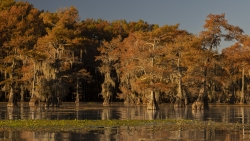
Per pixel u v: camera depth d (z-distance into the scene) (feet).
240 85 286.05
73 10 309.01
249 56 221.25
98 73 317.42
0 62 262.26
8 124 112.88
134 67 226.99
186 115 159.84
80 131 100.01
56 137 89.81
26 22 283.38
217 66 223.92
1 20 270.05
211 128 108.47
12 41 254.68
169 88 210.59
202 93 210.18
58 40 256.93
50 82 228.22
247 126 113.39
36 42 277.23
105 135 93.56
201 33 217.97
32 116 148.77
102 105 254.06
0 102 284.61
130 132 99.30
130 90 265.75
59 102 243.81
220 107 231.09
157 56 217.56
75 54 304.91
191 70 221.25
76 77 270.87
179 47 228.02
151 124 117.91
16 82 244.22
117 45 290.35
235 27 217.56
